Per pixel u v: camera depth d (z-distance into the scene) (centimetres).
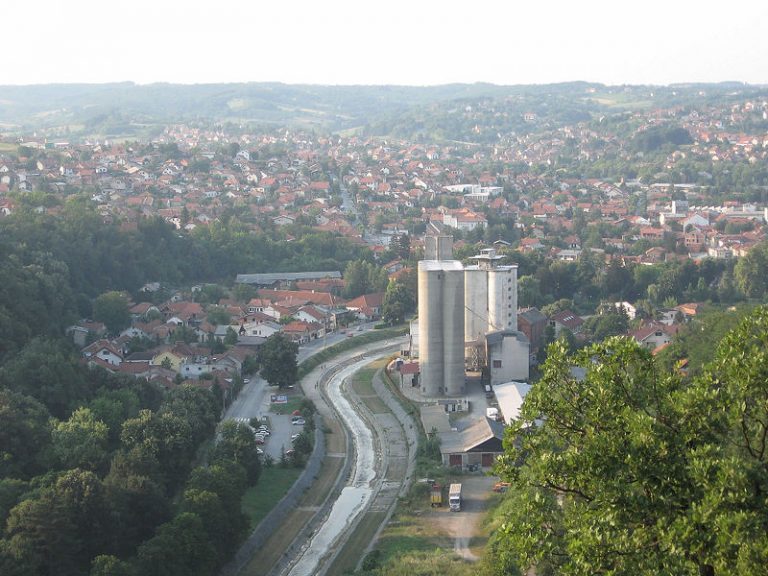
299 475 19500
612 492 7775
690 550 7225
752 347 8156
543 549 8425
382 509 17950
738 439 8375
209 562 14188
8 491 14638
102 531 14138
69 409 19538
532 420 8756
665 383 8538
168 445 17650
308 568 15738
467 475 19125
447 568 14500
